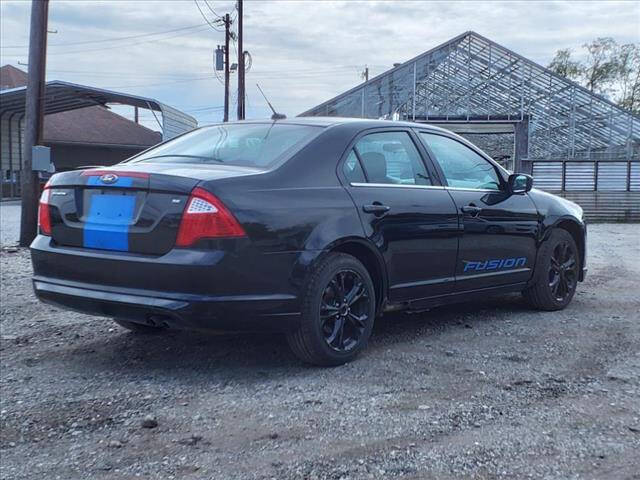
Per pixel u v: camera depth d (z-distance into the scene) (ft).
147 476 10.67
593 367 15.70
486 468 10.82
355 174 16.25
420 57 92.22
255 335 18.40
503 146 127.54
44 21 42.34
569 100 92.43
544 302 21.35
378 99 93.30
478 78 95.20
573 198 74.38
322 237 14.87
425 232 17.21
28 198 41.04
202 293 13.48
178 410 13.17
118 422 12.70
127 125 141.08
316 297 14.80
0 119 101.91
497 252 19.45
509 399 13.65
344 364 15.79
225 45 129.29
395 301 16.94
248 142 16.43
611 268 31.73
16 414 13.10
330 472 10.71
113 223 14.47
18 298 24.12
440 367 15.65
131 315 14.06
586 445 11.60
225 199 13.67
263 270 14.01
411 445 11.60
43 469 10.96
